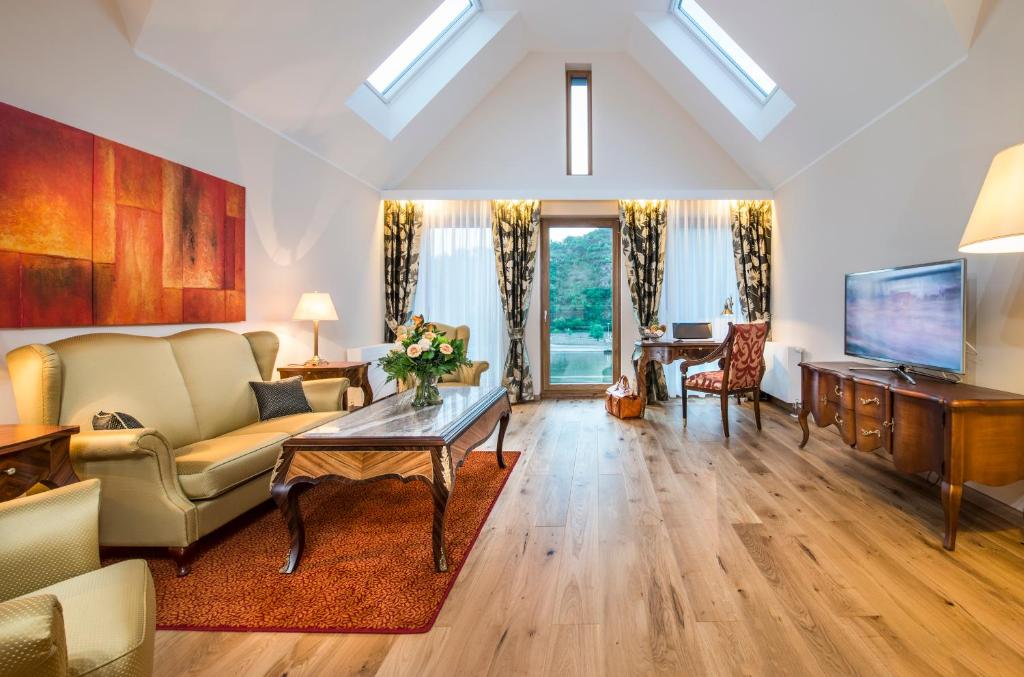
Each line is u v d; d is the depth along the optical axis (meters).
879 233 3.51
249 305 3.60
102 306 2.50
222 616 1.70
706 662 1.45
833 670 1.41
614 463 3.44
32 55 2.18
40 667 0.74
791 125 4.32
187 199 3.00
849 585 1.85
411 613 1.71
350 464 2.05
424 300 5.98
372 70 4.04
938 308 2.61
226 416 2.93
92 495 1.26
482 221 5.96
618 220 6.02
